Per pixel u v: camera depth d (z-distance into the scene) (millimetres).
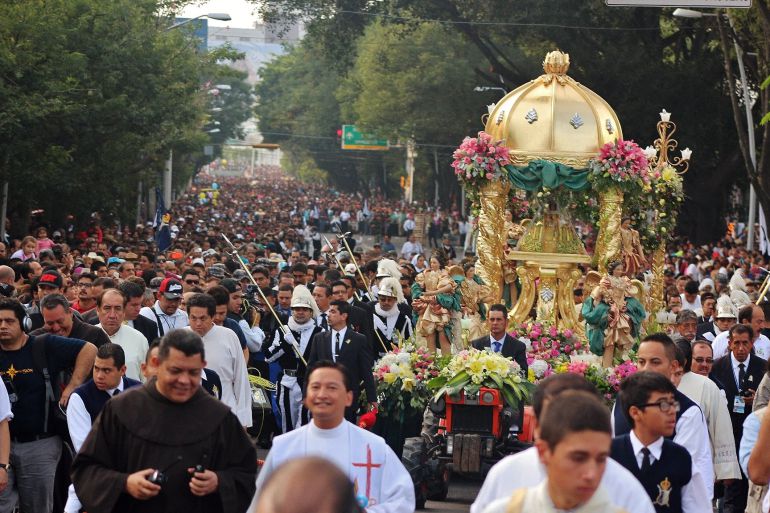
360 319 42406
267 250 95750
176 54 109562
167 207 186125
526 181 46656
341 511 9570
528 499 14305
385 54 179125
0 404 24828
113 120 88000
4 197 82562
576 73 115688
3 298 27547
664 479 19156
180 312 36906
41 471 26719
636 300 40969
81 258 69750
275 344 38250
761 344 36531
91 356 27031
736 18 89438
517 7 115188
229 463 19609
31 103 71438
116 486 18875
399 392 37688
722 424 26094
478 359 34062
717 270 78938
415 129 180250
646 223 52438
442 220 185875
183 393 19250
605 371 39438
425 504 34812
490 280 47188
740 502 30516
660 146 52188
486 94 160250
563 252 47188
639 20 115688
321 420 19156
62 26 78500
